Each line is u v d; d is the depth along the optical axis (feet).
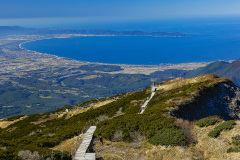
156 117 84.48
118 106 150.61
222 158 50.80
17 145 71.92
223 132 61.52
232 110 119.85
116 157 59.26
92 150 65.46
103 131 78.84
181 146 58.85
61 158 57.93
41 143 74.38
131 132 73.92
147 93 163.22
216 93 125.18
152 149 60.44
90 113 148.87
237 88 134.82
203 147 57.82
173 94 132.98
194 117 102.78
